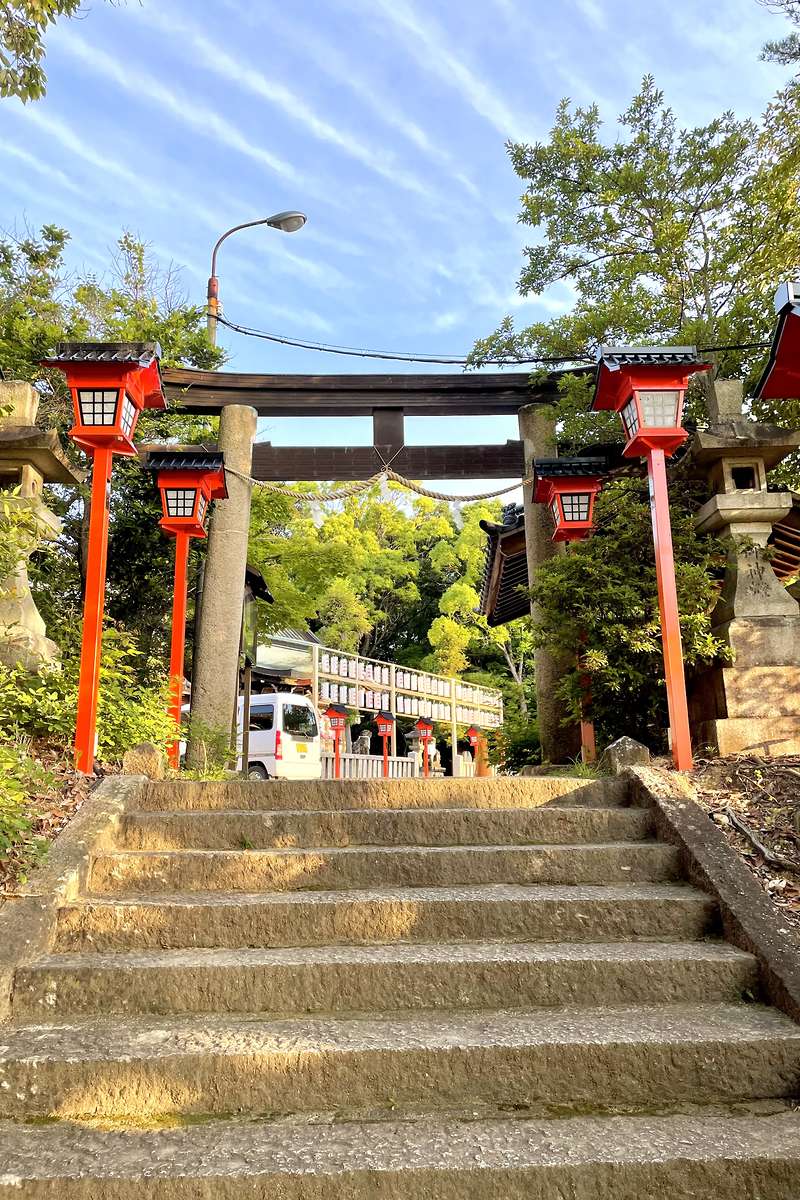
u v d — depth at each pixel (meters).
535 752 9.64
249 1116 2.29
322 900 3.16
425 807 4.14
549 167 9.38
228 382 9.78
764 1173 1.99
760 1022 2.56
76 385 4.81
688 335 8.07
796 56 8.59
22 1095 2.32
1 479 5.68
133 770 4.50
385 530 29.12
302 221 11.59
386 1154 2.03
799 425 7.71
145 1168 1.97
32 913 3.00
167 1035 2.50
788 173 8.29
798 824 3.67
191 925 3.08
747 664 5.29
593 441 9.30
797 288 3.76
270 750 13.02
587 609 5.73
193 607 10.76
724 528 5.71
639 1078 2.38
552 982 2.79
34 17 4.40
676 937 3.13
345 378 9.84
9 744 4.34
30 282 10.43
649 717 6.04
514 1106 2.33
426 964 2.78
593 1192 1.96
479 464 10.04
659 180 8.70
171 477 6.69
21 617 5.34
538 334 9.25
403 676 19.72
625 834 3.85
